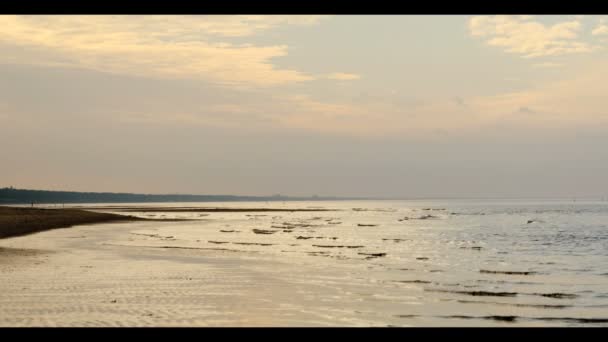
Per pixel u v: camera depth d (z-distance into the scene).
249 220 91.38
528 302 19.02
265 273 25.05
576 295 20.48
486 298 19.69
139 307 16.00
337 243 44.91
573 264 31.27
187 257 31.31
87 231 55.03
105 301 16.72
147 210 155.62
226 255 33.12
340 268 27.78
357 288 21.36
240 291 19.72
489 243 46.81
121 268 25.09
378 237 53.03
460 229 68.44
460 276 25.47
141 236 49.19
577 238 53.25
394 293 20.39
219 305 16.89
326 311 16.70
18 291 18.06
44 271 23.11
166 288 19.67
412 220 97.44
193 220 88.00
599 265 30.64
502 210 165.75
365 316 16.22
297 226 72.81
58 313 14.84
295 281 22.77
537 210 162.38
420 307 17.83
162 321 14.34
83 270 23.84
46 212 88.88
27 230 52.66
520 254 37.25
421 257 34.47
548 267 29.58
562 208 185.62
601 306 18.44
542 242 48.47
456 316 16.56
